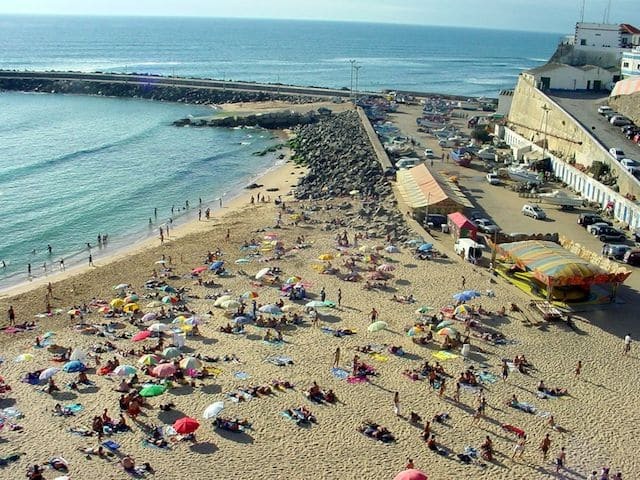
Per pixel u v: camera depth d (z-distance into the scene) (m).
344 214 79.44
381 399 40.19
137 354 45.41
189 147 130.62
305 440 36.09
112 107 186.12
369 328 47.97
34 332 50.03
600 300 54.44
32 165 110.06
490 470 33.75
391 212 77.56
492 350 46.38
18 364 44.53
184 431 34.75
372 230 72.44
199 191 96.88
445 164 103.62
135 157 119.81
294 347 46.75
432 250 65.44
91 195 93.50
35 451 34.75
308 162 113.12
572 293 55.22
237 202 89.81
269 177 104.94
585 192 84.62
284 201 87.88
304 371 43.38
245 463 34.09
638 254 62.59
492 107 165.75
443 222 73.81
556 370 43.97
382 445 35.75
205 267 62.44
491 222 73.06
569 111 100.44
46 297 56.97
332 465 34.06
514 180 92.50
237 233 74.19
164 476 32.97
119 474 33.00
